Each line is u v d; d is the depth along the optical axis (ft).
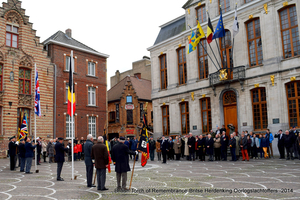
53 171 47.32
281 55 66.28
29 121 86.79
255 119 70.54
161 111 99.40
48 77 93.09
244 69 72.49
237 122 73.56
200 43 83.71
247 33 74.02
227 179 32.89
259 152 63.87
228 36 78.43
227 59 78.07
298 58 63.16
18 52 85.71
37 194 26.45
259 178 32.60
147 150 30.42
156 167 49.62
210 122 82.79
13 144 49.60
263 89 69.62
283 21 67.05
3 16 82.84
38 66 90.48
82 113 103.24
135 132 127.13
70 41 105.91
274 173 35.99
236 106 75.10
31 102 87.35
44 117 90.22
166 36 100.37
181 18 98.07
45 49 99.40
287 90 65.16
